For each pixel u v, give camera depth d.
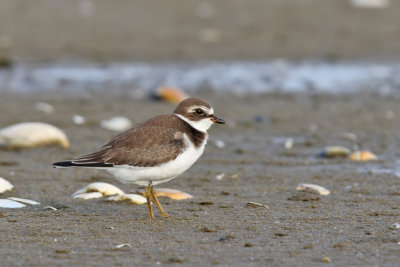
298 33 25.83
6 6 28.12
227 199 9.79
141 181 8.48
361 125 15.33
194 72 21.27
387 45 24.25
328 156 12.67
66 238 7.55
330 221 8.45
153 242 7.45
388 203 9.52
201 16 27.88
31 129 13.16
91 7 28.70
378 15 28.22
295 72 21.31
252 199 9.79
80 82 20.05
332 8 29.19
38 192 10.08
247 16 28.02
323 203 9.52
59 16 27.25
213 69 21.61
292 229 8.05
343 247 7.24
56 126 15.05
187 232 7.90
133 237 7.65
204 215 8.76
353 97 18.38
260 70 21.55
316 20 27.50
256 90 19.30
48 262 6.70
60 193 10.06
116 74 20.97
